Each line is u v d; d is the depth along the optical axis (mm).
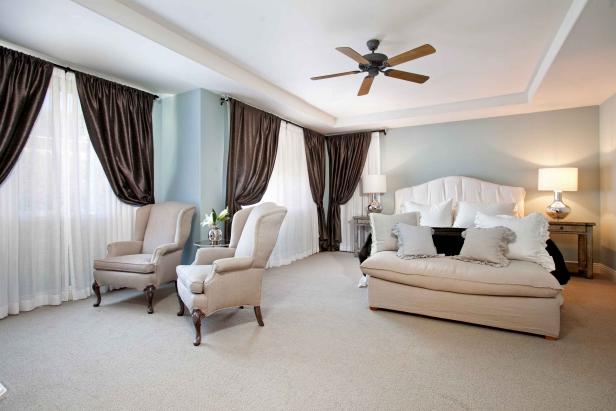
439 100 4789
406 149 5766
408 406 1628
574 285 3801
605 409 1604
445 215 4305
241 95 4105
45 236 3021
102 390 1751
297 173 5570
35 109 2861
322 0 2395
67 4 2203
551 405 1637
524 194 4793
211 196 4043
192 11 2547
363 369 1975
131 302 3184
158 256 2980
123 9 2473
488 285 2512
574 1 2383
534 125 4867
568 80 3541
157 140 4160
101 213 3479
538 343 2322
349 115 5625
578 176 4602
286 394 1725
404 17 2619
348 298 3355
